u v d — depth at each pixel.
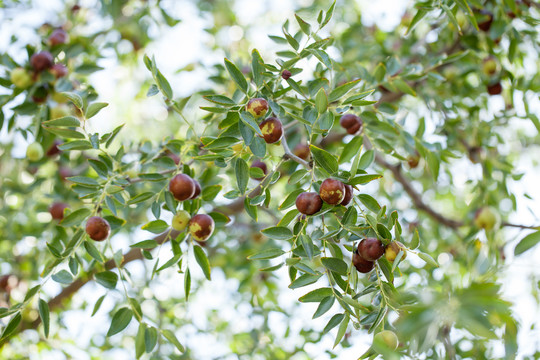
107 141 2.72
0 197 4.32
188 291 2.54
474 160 4.23
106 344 4.53
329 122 2.23
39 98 3.26
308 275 2.19
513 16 3.76
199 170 3.29
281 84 2.41
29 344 4.29
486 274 2.81
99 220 2.57
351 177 2.14
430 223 4.87
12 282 4.34
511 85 3.82
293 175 2.33
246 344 4.70
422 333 1.72
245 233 5.04
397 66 3.26
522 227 3.32
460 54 3.27
